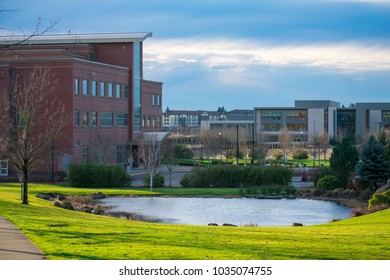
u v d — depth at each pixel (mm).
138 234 32531
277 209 62375
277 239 32406
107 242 28438
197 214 57812
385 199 56375
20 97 81500
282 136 162375
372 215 48094
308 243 30703
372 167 74438
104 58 121250
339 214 58562
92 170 83062
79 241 28562
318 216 57219
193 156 139000
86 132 104312
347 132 193250
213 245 28859
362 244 30594
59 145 97438
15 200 54875
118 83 117438
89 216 45688
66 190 74875
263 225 50562
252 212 59906
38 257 24156
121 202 66938
